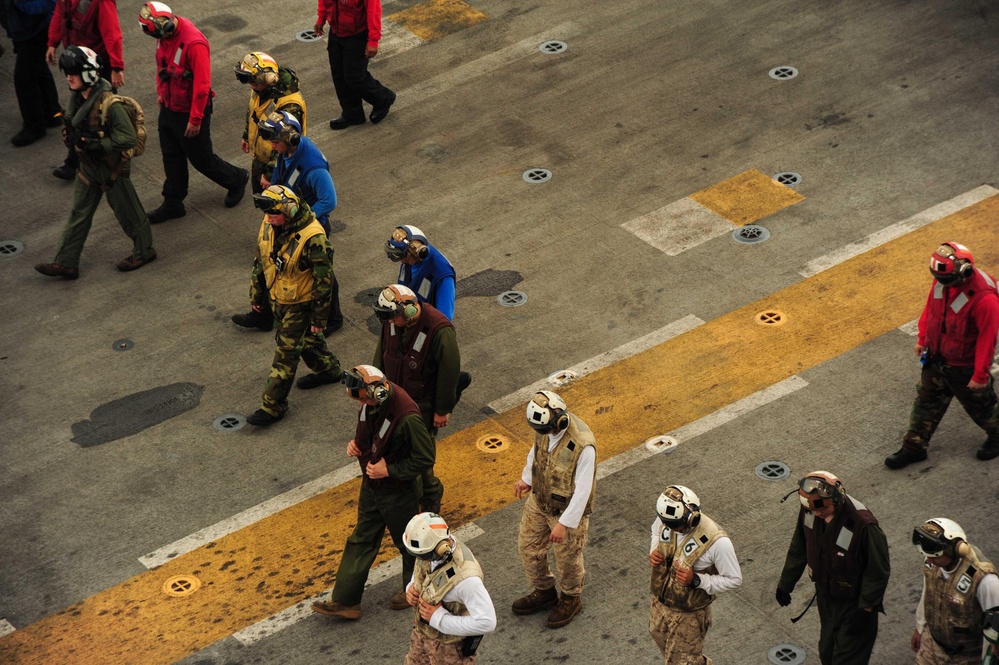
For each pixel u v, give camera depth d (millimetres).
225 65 19891
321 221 14141
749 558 11688
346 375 10445
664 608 9867
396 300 11406
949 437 12875
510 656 10914
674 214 16359
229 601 11672
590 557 11828
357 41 17719
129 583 11898
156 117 18891
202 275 15891
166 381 14305
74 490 12953
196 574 11969
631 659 10805
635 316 14836
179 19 15836
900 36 19297
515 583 11648
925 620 9672
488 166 17500
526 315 14977
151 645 11266
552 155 17594
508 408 13703
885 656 10672
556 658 10867
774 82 18578
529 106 18594
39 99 18312
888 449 12812
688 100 18406
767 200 16422
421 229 16375
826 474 9492
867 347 14094
